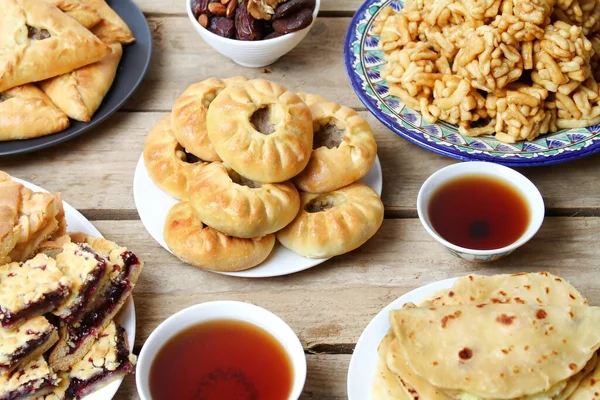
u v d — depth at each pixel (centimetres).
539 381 70
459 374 70
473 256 82
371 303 84
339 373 80
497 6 93
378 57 99
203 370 76
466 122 93
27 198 81
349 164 86
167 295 85
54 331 75
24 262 79
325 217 84
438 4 96
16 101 93
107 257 79
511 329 72
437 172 87
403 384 71
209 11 99
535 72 93
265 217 82
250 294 85
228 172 85
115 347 77
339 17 111
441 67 96
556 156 89
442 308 74
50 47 95
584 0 96
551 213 91
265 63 104
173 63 105
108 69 99
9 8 96
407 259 87
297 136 84
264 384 75
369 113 100
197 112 87
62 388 76
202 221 83
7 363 73
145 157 89
